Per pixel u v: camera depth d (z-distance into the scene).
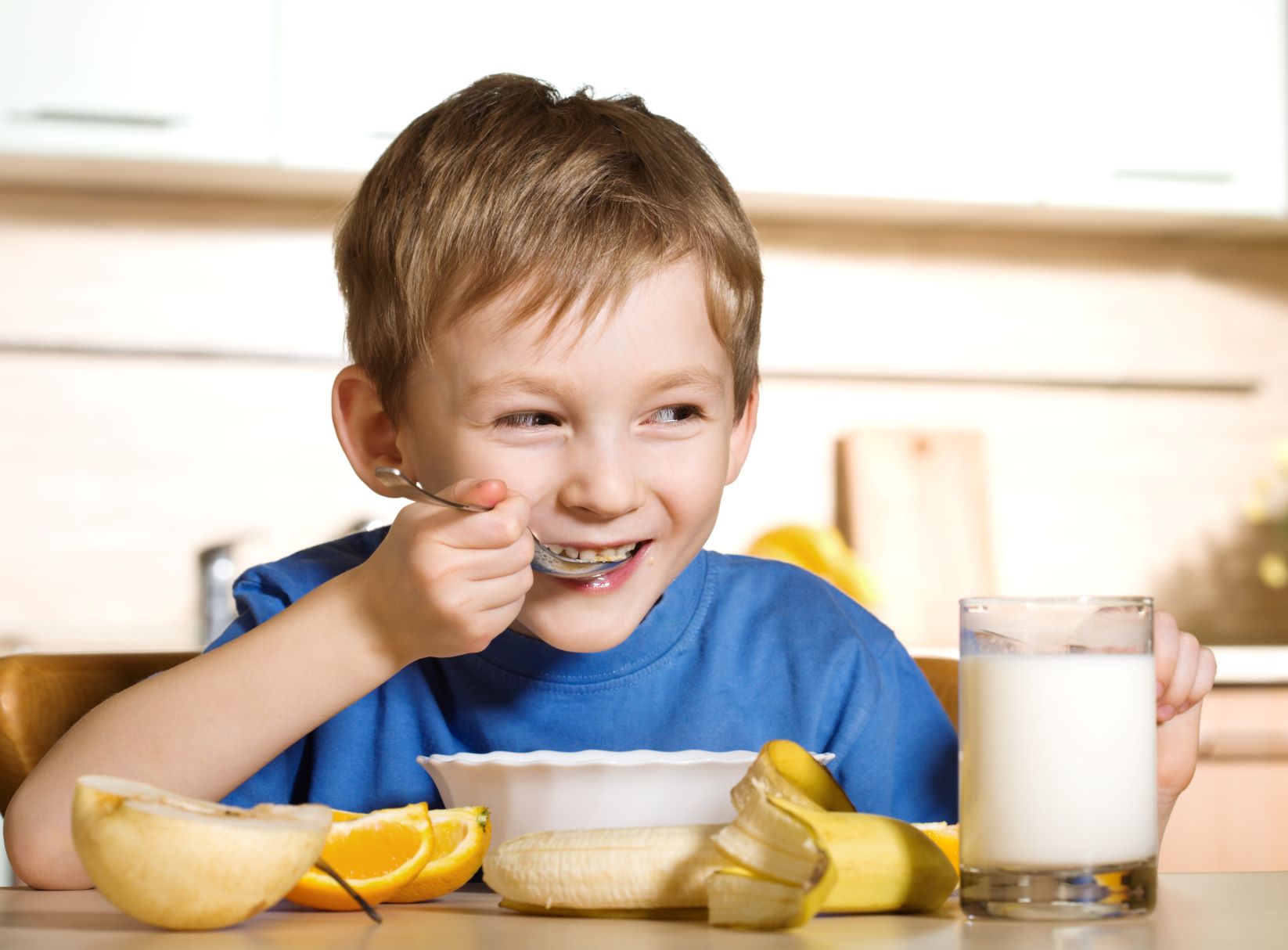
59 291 2.56
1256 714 2.23
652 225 0.88
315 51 2.31
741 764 0.70
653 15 2.39
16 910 0.64
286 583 1.08
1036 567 2.84
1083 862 0.57
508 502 0.78
